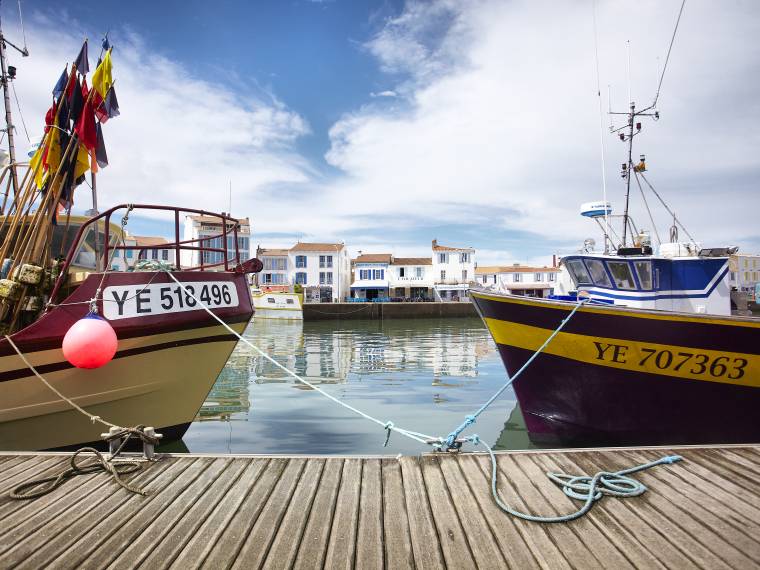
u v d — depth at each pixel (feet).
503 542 9.17
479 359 58.85
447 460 13.24
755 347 18.93
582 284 26.76
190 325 20.49
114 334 15.65
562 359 22.40
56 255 24.27
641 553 8.83
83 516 10.23
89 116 21.02
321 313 140.36
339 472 12.45
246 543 9.14
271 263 187.11
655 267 25.16
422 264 193.16
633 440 21.95
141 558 8.66
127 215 19.62
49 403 17.95
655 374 20.65
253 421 28.68
